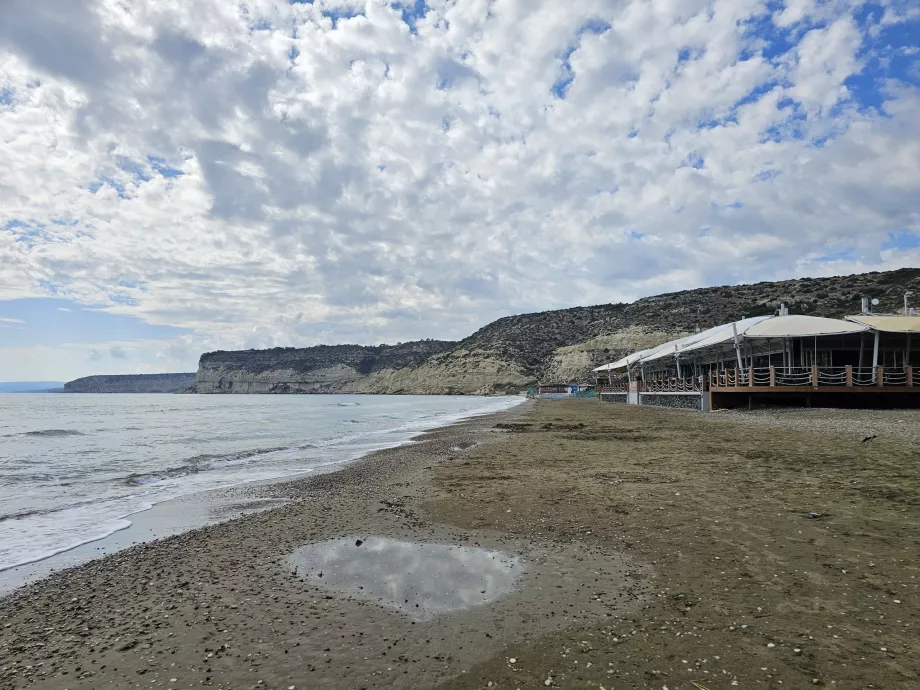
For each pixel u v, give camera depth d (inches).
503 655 158.7
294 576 241.1
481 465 559.2
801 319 1182.3
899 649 146.2
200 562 270.5
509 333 7249.0
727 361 1560.0
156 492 494.6
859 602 176.4
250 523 352.5
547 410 1898.4
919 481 342.6
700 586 199.6
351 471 579.8
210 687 148.3
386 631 179.5
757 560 220.8
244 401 4830.2
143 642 179.5
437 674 149.7
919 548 222.5
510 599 201.2
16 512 414.9
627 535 271.4
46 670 162.1
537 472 491.5
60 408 3097.9
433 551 270.1
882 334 1096.2
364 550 277.7
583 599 196.7
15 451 897.5
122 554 293.6
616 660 151.6
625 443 698.8
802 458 460.1
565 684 140.3
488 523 317.7
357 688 144.3
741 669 141.6
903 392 1019.3
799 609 174.2
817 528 257.0
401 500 401.7
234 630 185.8
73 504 445.7
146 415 2246.6
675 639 161.0
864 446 500.4
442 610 195.0
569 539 273.3
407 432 1152.8
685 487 374.9
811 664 141.3
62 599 226.7
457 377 6555.1
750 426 797.2
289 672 154.4
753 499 324.8
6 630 195.0
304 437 1115.9
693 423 933.2
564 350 5935.0
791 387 1059.3
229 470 634.2
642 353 2234.3
